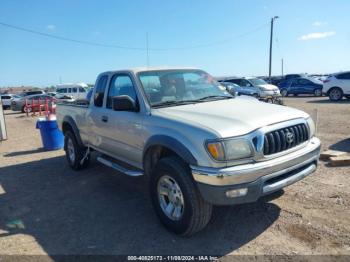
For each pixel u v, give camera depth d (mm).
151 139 3977
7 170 7297
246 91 19797
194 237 3785
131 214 4512
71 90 34594
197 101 4617
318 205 4375
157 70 4871
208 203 3545
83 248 3705
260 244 3557
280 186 3500
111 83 5203
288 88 26578
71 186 5852
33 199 5332
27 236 4062
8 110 32906
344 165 5949
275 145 3531
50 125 9195
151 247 3641
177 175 3580
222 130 3359
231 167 3295
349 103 17688
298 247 3455
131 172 4547
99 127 5414
